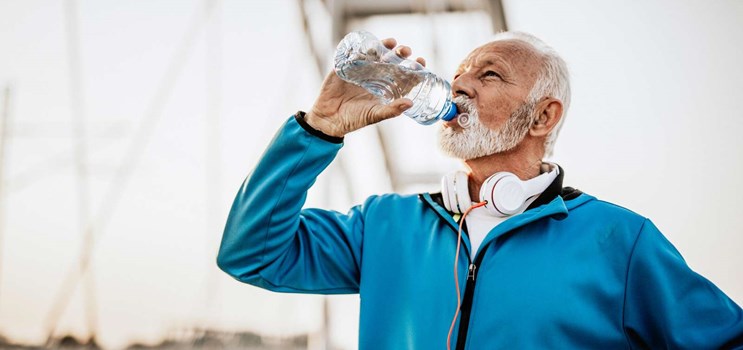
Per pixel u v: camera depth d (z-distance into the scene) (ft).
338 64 3.62
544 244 3.69
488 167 4.12
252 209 3.71
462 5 16.96
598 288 3.53
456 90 4.07
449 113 3.93
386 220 4.21
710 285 3.57
